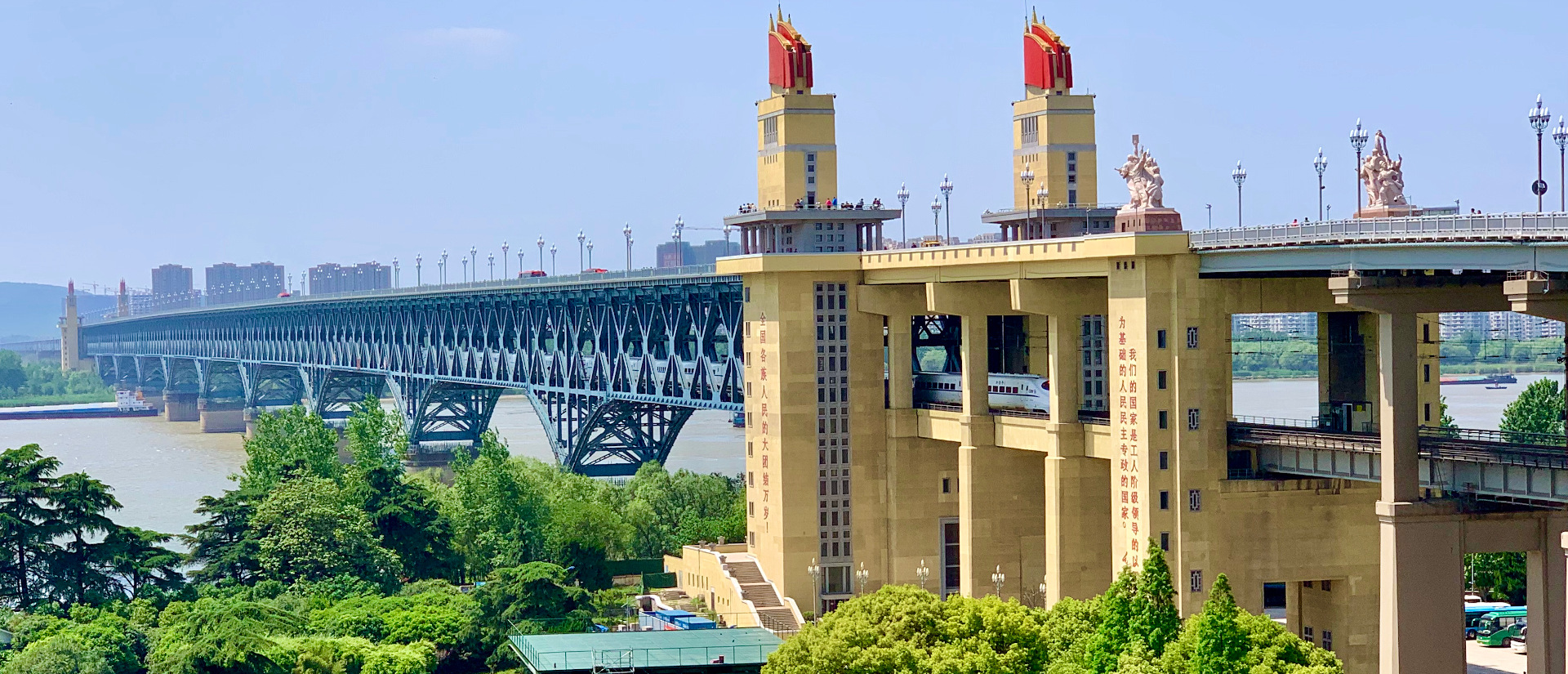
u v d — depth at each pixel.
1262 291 155.00
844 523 199.62
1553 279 120.25
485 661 189.38
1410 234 129.25
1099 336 183.38
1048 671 132.88
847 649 133.88
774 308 198.38
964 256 178.50
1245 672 123.06
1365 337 159.75
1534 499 129.50
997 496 185.25
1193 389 153.88
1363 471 145.12
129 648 178.75
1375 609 157.88
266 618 177.62
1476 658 174.00
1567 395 135.38
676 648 169.25
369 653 175.38
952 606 141.00
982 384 185.12
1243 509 155.38
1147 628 134.00
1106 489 170.75
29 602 196.25
